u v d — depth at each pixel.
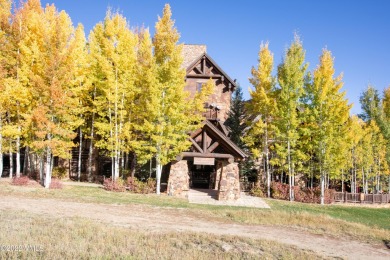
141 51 25.83
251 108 30.34
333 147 27.17
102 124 24.41
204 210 17.75
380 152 35.91
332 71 27.11
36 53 21.58
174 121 23.00
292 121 26.89
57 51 21.41
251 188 30.61
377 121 42.16
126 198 20.09
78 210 14.99
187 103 23.33
